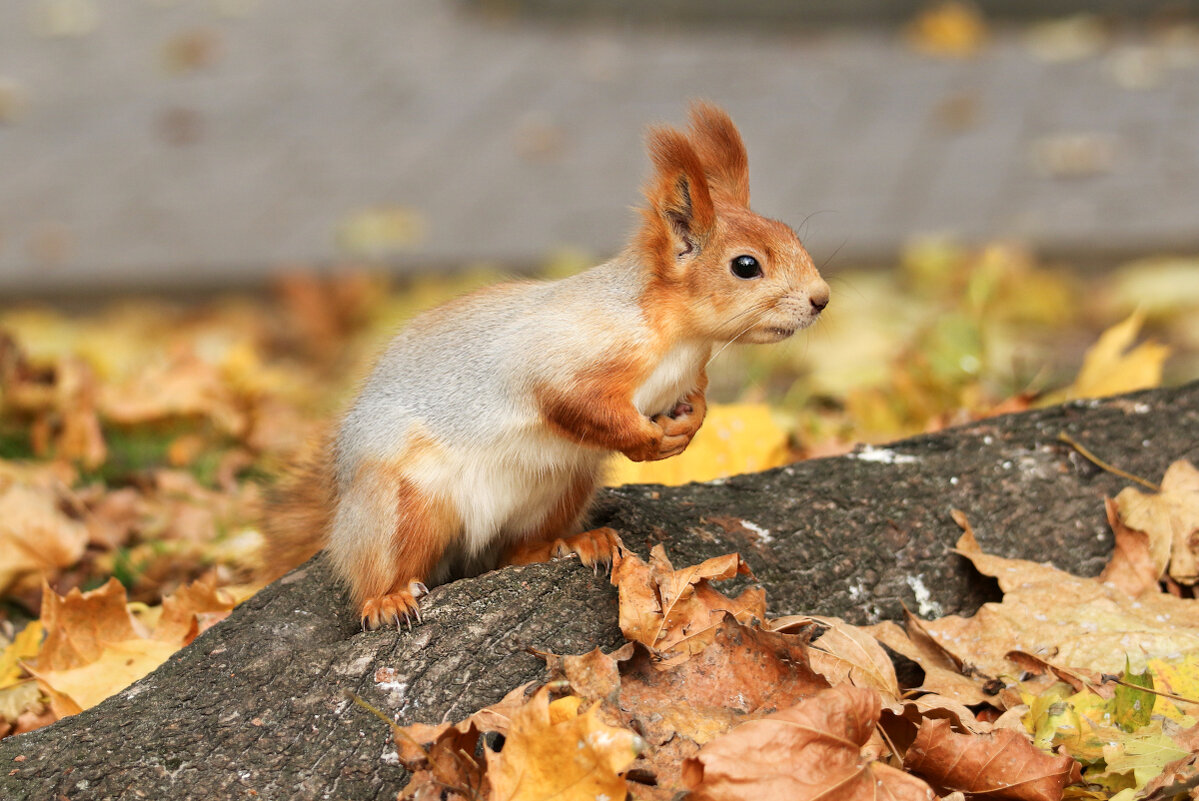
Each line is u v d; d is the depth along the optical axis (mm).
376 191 17281
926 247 14297
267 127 19547
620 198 16422
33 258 16047
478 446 5930
